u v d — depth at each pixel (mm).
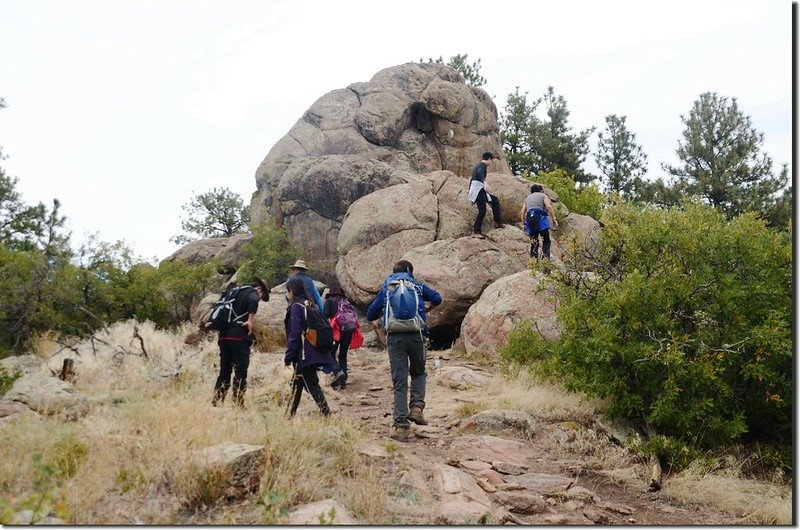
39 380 7766
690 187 29656
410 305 7809
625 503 6684
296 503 5270
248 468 5477
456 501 5773
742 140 29750
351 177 18859
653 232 9383
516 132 36094
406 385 7766
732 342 8523
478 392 10039
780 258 9023
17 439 5809
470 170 22547
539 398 9062
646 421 8492
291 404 7535
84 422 6445
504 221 17172
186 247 22297
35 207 22844
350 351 13852
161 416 6391
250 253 18906
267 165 21438
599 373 8609
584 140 36438
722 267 9180
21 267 14938
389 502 5531
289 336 7574
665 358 8117
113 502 5027
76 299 15305
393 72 23375
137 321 16547
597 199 21656
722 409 8500
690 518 6391
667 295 8703
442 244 15117
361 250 16312
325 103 22844
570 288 9648
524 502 6059
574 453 7812
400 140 21969
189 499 5184
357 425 7324
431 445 7660
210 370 10164
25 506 4543
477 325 12672
